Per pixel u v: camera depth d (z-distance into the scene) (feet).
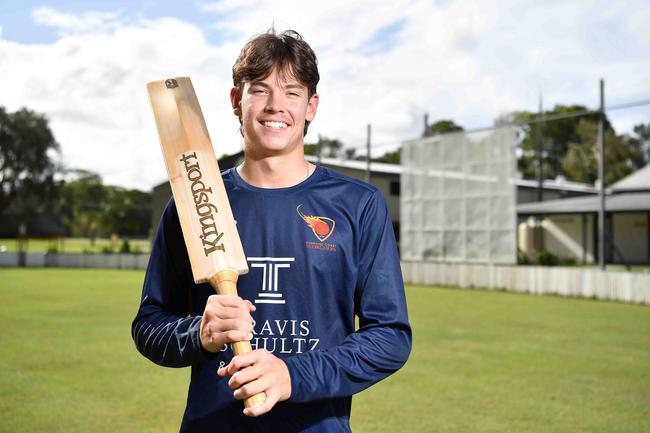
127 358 23.75
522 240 105.70
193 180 5.43
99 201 242.58
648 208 82.53
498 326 32.14
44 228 179.52
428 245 59.72
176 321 5.16
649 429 14.98
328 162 88.99
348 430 5.34
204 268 5.11
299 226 5.38
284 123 5.43
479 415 16.05
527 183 116.57
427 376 20.48
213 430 5.13
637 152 176.86
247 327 4.59
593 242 96.43
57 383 19.66
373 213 5.52
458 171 57.16
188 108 5.70
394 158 141.69
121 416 16.08
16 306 42.50
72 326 32.63
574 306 41.57
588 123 177.37
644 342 27.35
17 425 15.28
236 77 5.61
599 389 18.83
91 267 98.68
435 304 42.70
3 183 165.37
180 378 20.42
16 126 163.94
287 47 5.45
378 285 5.36
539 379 20.08
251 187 5.55
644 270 78.38
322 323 5.27
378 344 5.04
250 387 4.36
